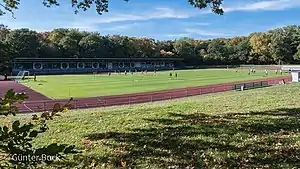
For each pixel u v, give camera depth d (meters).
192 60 151.50
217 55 150.62
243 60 149.88
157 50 154.12
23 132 3.01
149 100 36.38
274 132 10.47
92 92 46.34
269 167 7.39
